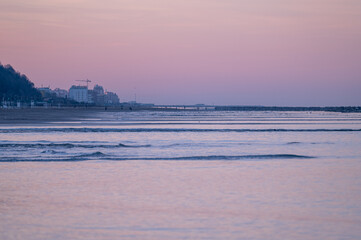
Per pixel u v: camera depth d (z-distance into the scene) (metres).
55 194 26.75
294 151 50.28
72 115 164.12
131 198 25.83
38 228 20.06
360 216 22.42
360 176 33.56
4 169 35.69
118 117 154.38
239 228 20.27
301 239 18.94
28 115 152.62
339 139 66.69
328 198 26.17
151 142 59.59
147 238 18.77
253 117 177.38
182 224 20.80
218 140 63.41
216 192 27.47
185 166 37.88
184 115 194.62
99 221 21.20
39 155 44.50
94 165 38.16
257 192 27.58
